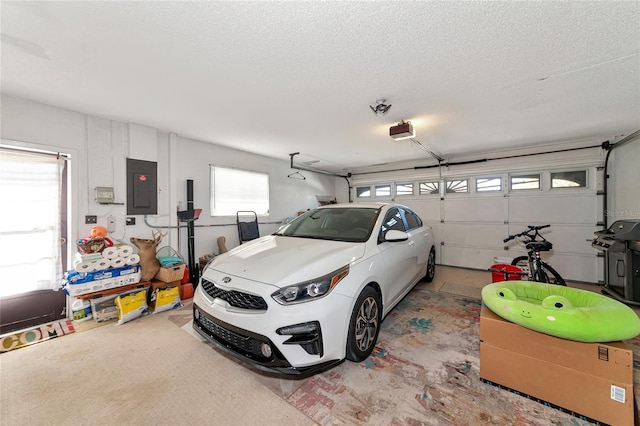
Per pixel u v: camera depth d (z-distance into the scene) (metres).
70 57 1.91
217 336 1.91
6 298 2.65
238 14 1.48
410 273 3.16
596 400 1.46
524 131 3.81
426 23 1.55
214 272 2.07
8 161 2.65
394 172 6.50
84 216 3.07
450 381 1.83
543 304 1.64
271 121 3.37
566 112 3.05
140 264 3.20
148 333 2.58
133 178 3.47
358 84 2.36
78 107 2.88
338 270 1.90
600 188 4.21
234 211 4.96
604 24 1.55
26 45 1.76
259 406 1.61
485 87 2.42
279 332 1.62
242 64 2.02
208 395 1.71
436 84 2.35
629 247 3.27
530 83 2.34
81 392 1.75
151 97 2.62
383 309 2.37
